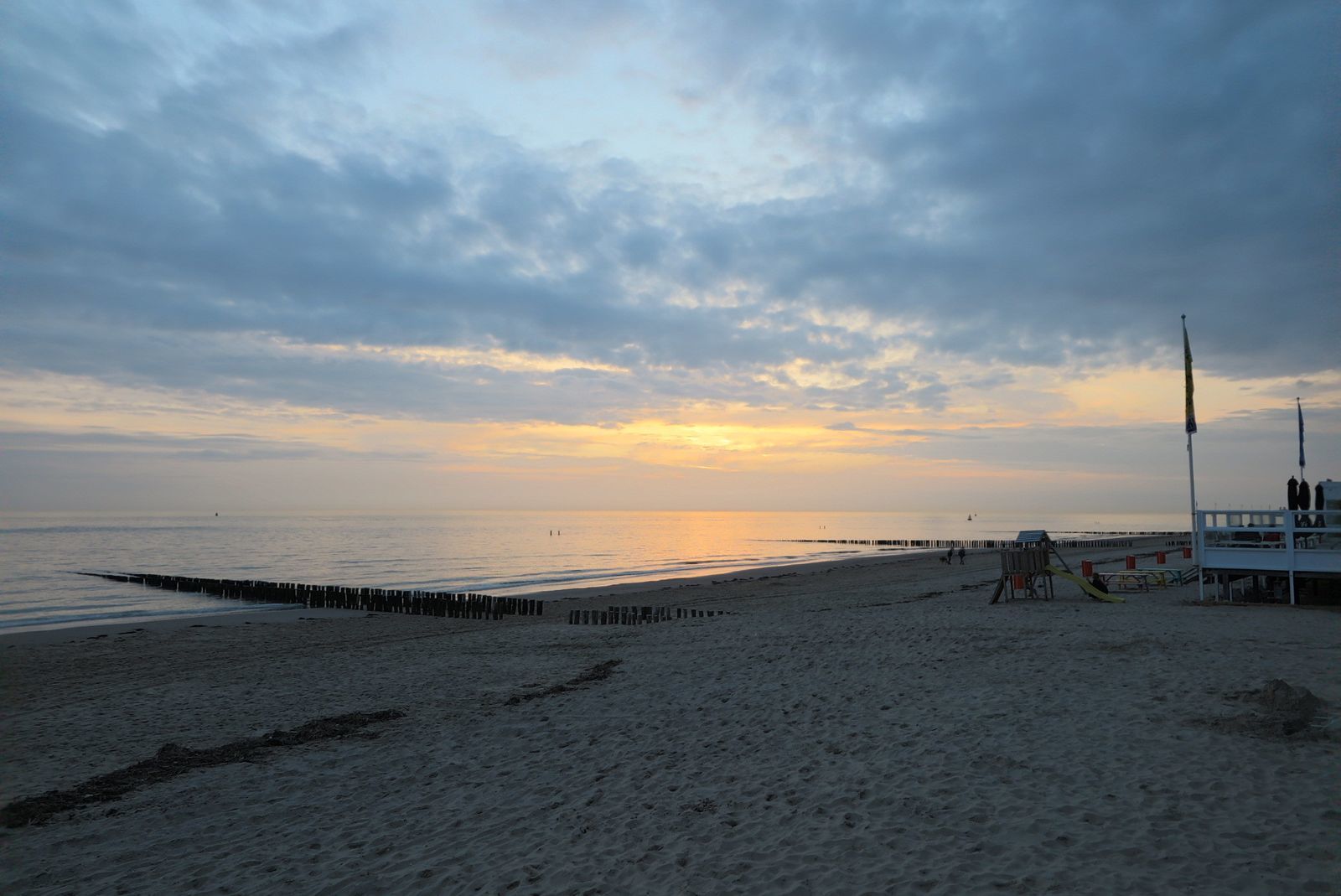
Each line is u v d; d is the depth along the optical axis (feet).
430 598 96.89
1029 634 46.29
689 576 164.96
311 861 20.66
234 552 233.76
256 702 42.88
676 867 17.95
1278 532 58.08
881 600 86.84
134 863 21.30
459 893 17.88
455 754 30.53
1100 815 18.16
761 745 27.58
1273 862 15.06
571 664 52.03
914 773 22.50
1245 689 28.50
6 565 177.88
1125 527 550.36
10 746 34.55
